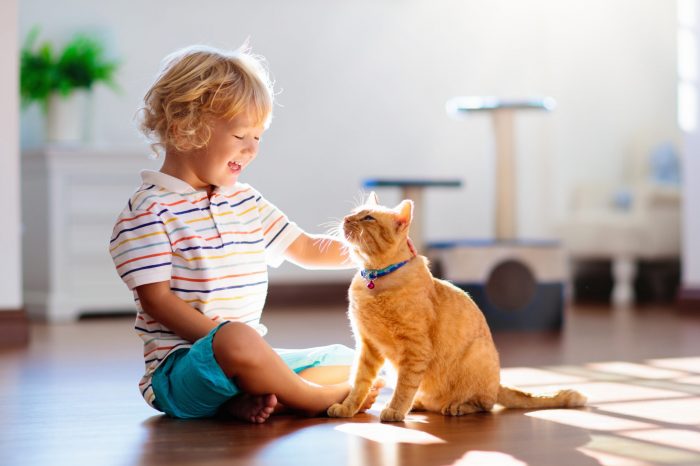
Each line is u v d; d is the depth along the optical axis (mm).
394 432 1793
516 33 6754
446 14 6582
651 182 6363
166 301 1920
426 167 6566
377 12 6414
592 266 6668
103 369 2965
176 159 2041
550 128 6742
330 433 1787
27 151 5180
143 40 5852
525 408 2076
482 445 1666
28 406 2215
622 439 1717
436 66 6574
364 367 1992
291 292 6117
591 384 2500
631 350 3400
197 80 1957
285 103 6207
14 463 1573
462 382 1970
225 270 2014
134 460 1577
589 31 6746
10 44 4039
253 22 6113
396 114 6484
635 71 6797
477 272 4344
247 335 1817
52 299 5094
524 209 6785
